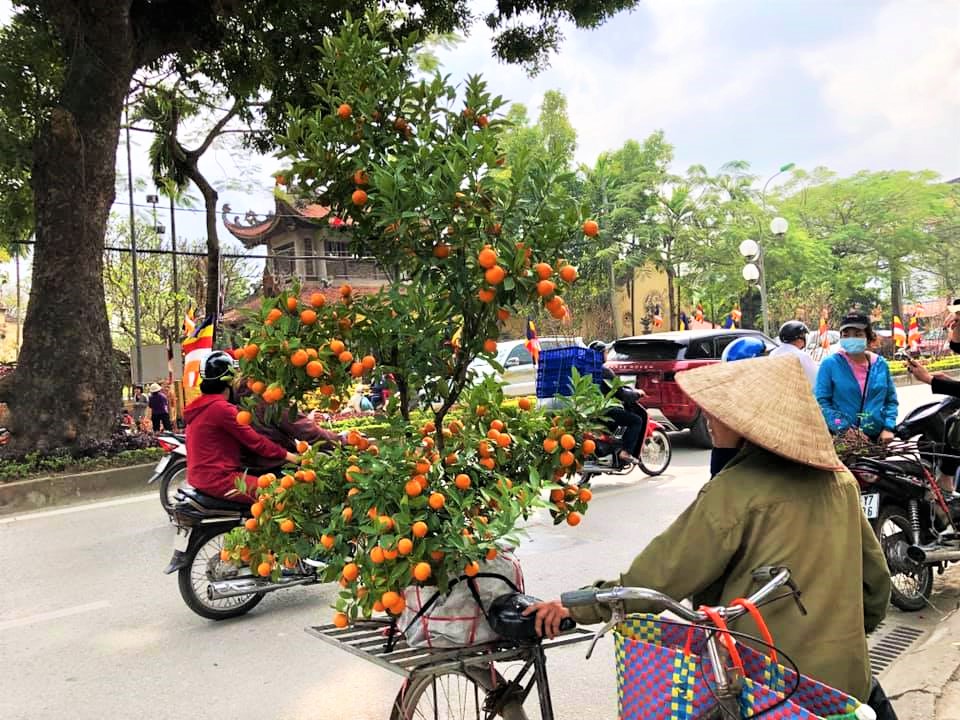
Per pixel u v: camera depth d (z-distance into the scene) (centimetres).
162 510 834
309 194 244
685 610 176
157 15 1169
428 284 225
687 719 171
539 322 3356
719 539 187
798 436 190
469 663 215
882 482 462
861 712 170
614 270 3744
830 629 184
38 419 1023
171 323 2494
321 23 1236
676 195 3725
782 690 179
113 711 373
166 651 447
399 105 241
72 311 1055
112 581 584
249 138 1631
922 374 505
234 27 1307
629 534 671
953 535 488
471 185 217
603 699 372
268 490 238
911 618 462
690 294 4241
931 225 4322
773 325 3988
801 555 185
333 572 221
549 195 220
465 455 235
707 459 1055
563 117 3484
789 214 4278
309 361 217
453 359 237
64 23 1081
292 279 240
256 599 520
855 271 4288
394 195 212
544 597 510
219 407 497
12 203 1298
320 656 437
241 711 371
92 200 1076
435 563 205
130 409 1725
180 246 2577
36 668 427
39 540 718
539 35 1434
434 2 1355
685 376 213
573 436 246
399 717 258
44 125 1062
